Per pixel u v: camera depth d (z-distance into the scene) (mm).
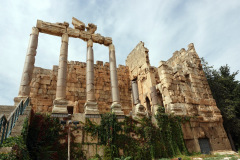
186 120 17812
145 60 23859
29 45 15586
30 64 14766
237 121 22000
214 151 17797
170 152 15359
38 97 20281
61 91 14992
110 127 14078
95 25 19875
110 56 19188
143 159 14039
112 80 17969
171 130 16375
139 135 15062
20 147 7777
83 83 23703
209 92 21812
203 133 18125
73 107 21203
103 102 23922
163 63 20391
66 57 16672
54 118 12891
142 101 23562
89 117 14203
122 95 26281
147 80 22719
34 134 11445
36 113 12492
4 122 7199
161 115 16750
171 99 18328
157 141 15391
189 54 24062
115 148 13328
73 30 18344
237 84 25953
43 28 16797
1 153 6602
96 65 25922
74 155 12203
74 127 13172
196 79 21531
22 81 13992
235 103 23156
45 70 22172
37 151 10984
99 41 19547
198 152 16703
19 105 9336
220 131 19578
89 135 13375
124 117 15359
